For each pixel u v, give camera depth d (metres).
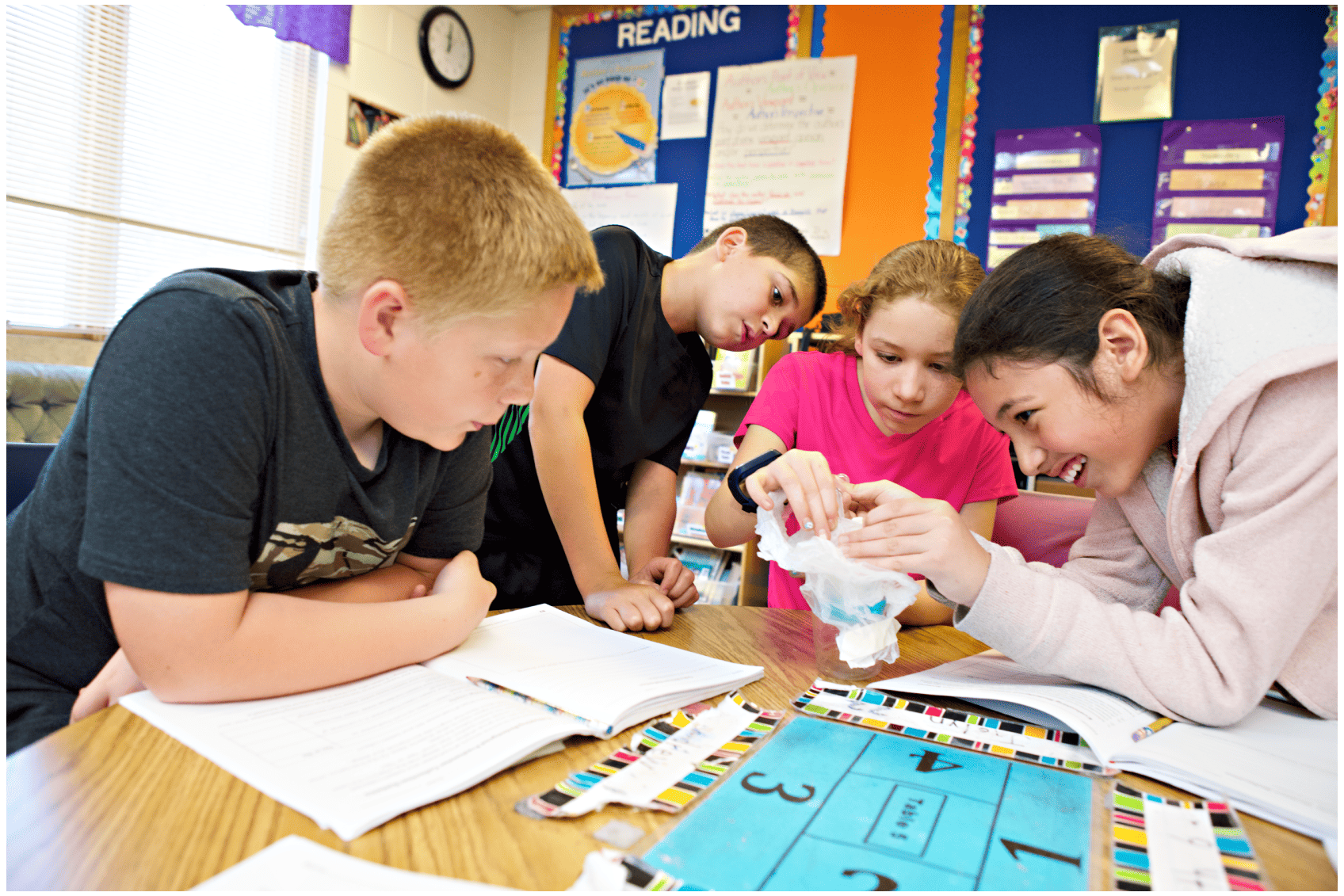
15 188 2.58
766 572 3.19
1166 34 2.96
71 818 0.42
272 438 0.66
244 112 3.19
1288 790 0.51
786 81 3.58
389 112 3.67
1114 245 0.79
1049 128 3.13
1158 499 0.85
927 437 1.35
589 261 0.68
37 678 0.69
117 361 0.60
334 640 0.63
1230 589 0.64
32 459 0.95
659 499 1.42
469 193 0.62
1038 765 0.56
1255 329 0.66
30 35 2.60
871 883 0.40
